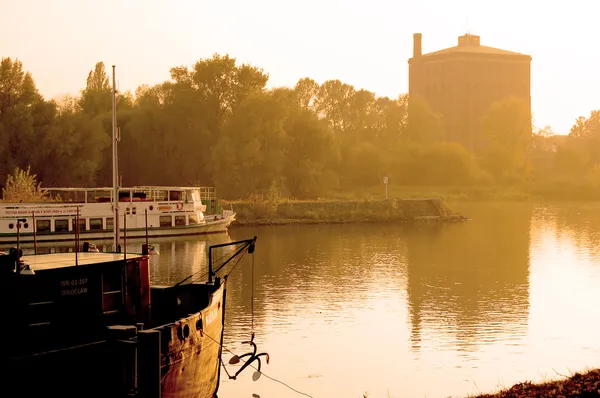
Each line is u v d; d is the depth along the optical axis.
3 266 21.28
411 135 171.50
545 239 81.25
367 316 42.75
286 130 126.38
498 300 47.44
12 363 20.92
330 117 188.88
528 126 167.38
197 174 124.62
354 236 86.38
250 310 44.06
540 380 30.28
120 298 23.72
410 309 44.59
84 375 21.88
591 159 187.75
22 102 110.00
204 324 26.17
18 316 21.53
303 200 117.50
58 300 22.27
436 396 29.31
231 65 126.88
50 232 77.06
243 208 104.38
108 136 125.44
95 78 148.38
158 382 22.28
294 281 53.97
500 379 31.39
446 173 155.75
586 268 60.12
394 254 69.44
